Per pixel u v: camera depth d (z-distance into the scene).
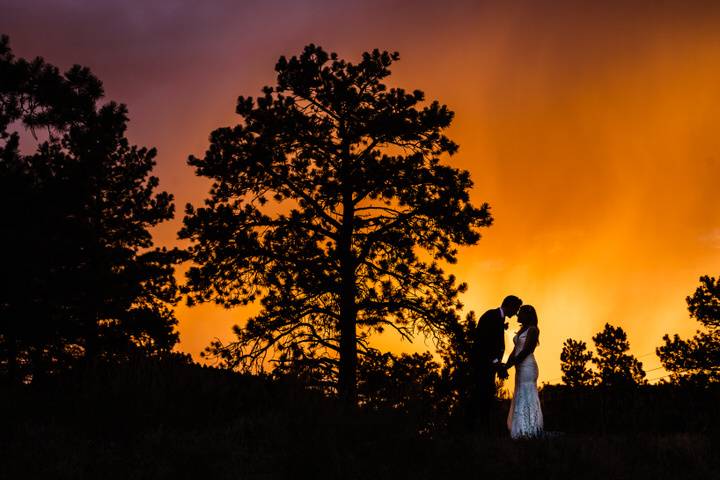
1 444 8.22
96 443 8.58
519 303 11.72
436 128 25.23
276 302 24.31
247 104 25.56
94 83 20.62
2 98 19.50
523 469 8.00
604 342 39.44
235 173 24.94
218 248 24.45
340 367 22.45
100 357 12.09
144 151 32.41
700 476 8.12
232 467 7.80
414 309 24.02
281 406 10.33
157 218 32.69
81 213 23.50
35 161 20.94
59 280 22.77
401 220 24.64
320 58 25.62
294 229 24.98
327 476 7.59
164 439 8.58
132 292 28.97
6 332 21.53
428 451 8.38
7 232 20.52
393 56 25.88
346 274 24.23
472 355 11.66
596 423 12.47
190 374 11.27
